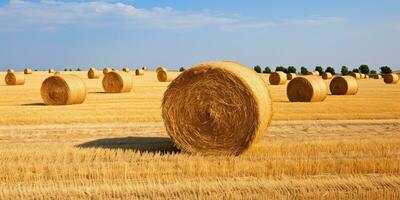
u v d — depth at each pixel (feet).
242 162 34.76
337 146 41.75
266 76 249.14
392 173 32.37
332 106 81.25
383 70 407.85
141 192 27.27
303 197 26.48
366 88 150.51
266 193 27.25
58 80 85.87
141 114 68.33
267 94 42.98
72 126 58.59
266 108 41.45
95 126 58.49
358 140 45.83
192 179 30.35
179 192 27.27
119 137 49.83
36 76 229.86
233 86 39.63
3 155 37.65
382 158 36.22
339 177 30.96
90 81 187.52
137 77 221.87
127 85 120.98
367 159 35.45
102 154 38.24
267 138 48.34
